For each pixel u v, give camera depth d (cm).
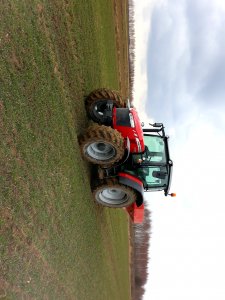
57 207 727
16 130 584
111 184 900
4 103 555
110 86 1370
